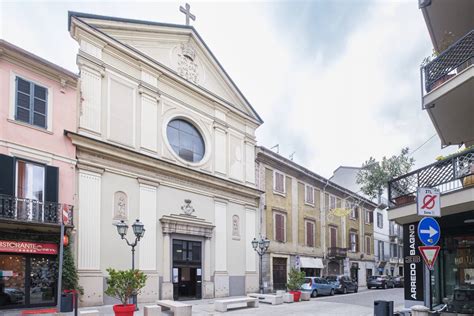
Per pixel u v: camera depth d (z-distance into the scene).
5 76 15.05
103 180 17.97
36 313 13.38
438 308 11.70
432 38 12.41
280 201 29.69
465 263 11.46
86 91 17.94
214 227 23.30
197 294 21.69
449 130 12.65
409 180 11.92
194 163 22.70
